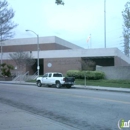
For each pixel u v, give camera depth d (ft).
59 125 26.76
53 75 94.94
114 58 164.55
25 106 42.91
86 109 38.63
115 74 118.83
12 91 71.72
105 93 68.13
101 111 36.55
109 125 27.68
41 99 52.44
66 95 59.88
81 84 105.29
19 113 34.09
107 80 113.91
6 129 24.21
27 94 63.00
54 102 47.37
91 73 119.44
